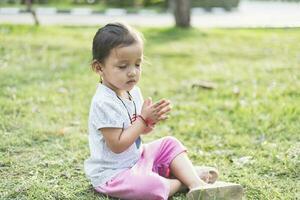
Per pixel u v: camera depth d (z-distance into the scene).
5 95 6.37
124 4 22.33
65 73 7.85
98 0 23.11
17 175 3.96
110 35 3.38
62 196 3.55
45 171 4.01
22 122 5.26
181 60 9.50
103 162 3.50
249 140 4.84
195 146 4.75
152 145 3.61
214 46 11.27
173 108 6.01
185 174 3.46
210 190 3.20
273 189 3.68
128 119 3.49
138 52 3.39
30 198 3.51
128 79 3.39
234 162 4.27
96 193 3.59
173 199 3.46
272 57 9.73
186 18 14.43
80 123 5.38
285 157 4.29
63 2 23.48
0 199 3.50
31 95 6.37
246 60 9.44
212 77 7.79
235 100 6.33
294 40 11.98
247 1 25.78
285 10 19.83
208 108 5.99
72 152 4.46
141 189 3.34
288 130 5.06
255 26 14.58
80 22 16.23
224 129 5.16
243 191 3.45
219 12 20.84
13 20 16.25
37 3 23.28
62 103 6.10
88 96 6.50
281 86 6.98
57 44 10.77
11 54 9.29
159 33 13.23
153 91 6.86
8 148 4.52
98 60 3.47
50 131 4.96
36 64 8.48
